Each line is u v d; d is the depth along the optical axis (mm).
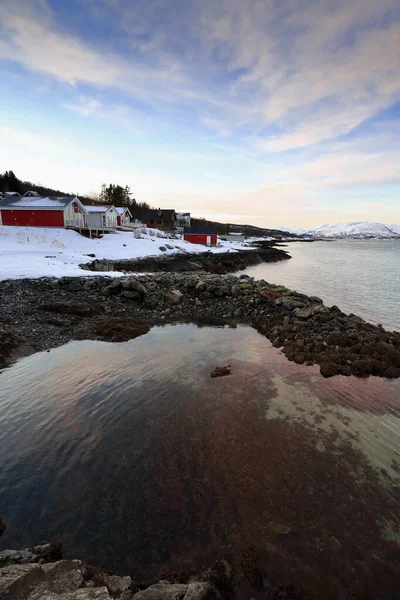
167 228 81562
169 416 7871
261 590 4027
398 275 36312
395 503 5355
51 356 11422
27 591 3293
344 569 4301
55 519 5012
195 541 4668
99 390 9094
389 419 7867
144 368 10602
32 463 6227
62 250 31250
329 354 11688
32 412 7941
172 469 6094
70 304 16266
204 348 12609
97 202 96250
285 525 4930
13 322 13820
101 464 6219
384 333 14203
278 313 17203
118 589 3768
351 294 25031
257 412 8086
